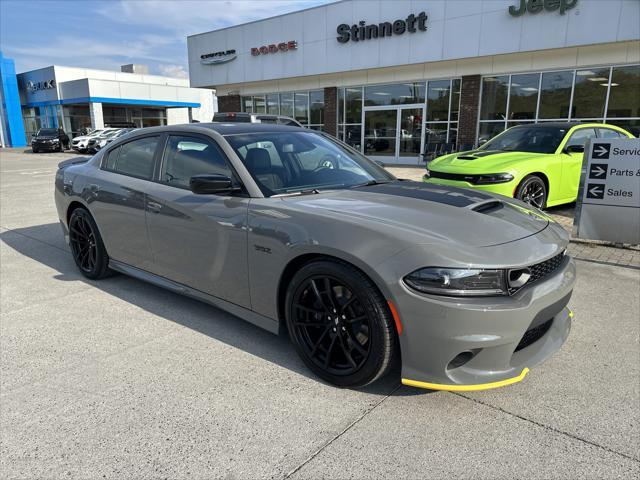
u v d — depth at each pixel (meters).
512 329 2.27
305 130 3.94
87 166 4.48
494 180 6.43
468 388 2.30
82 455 2.13
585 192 5.75
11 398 2.57
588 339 3.30
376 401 2.54
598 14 12.38
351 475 2.01
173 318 3.62
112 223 4.01
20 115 41.31
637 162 5.39
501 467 2.06
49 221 7.50
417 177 12.11
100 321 3.58
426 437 2.26
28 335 3.35
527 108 14.91
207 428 2.32
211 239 3.16
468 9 14.38
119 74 44.56
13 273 4.77
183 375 2.80
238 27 20.44
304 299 2.75
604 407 2.50
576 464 2.08
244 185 3.06
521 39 13.62
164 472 2.03
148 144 3.88
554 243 2.65
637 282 4.48
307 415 2.42
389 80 17.42
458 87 16.12
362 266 2.37
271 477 2.00
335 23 17.42
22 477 2.00
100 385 2.70
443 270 2.22
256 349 3.13
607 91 13.49
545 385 2.72
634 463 2.08
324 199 2.92
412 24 15.52
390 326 2.39
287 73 19.31
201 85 22.66
